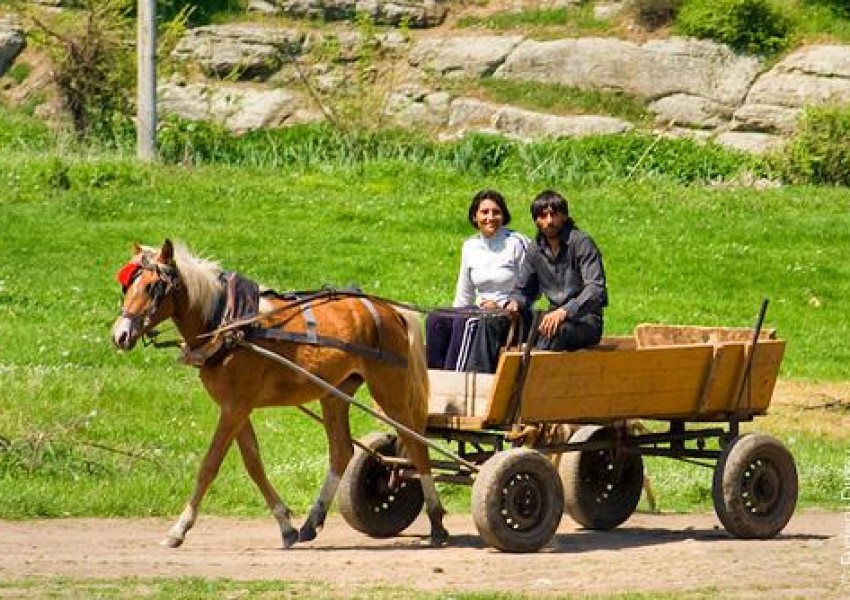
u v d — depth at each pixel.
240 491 19.14
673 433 17.03
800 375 27.61
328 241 33.06
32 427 20.31
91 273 30.09
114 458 20.09
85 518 17.75
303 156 41.25
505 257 17.16
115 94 42.41
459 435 16.28
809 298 32.06
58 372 23.52
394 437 16.95
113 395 22.72
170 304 15.44
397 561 14.89
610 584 13.77
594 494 17.59
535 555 15.28
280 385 15.76
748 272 33.16
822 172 42.50
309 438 22.38
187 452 20.95
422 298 29.77
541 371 15.54
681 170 42.72
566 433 16.98
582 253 16.31
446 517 18.66
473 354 16.62
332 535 17.14
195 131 42.03
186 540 16.45
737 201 38.41
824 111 42.81
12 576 13.59
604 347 16.69
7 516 17.45
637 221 36.28
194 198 35.50
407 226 34.53
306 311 15.91
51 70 44.41
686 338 17.59
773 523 16.64
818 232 36.06
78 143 41.44
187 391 23.67
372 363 16.11
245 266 31.03
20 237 31.69
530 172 40.22
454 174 39.19
